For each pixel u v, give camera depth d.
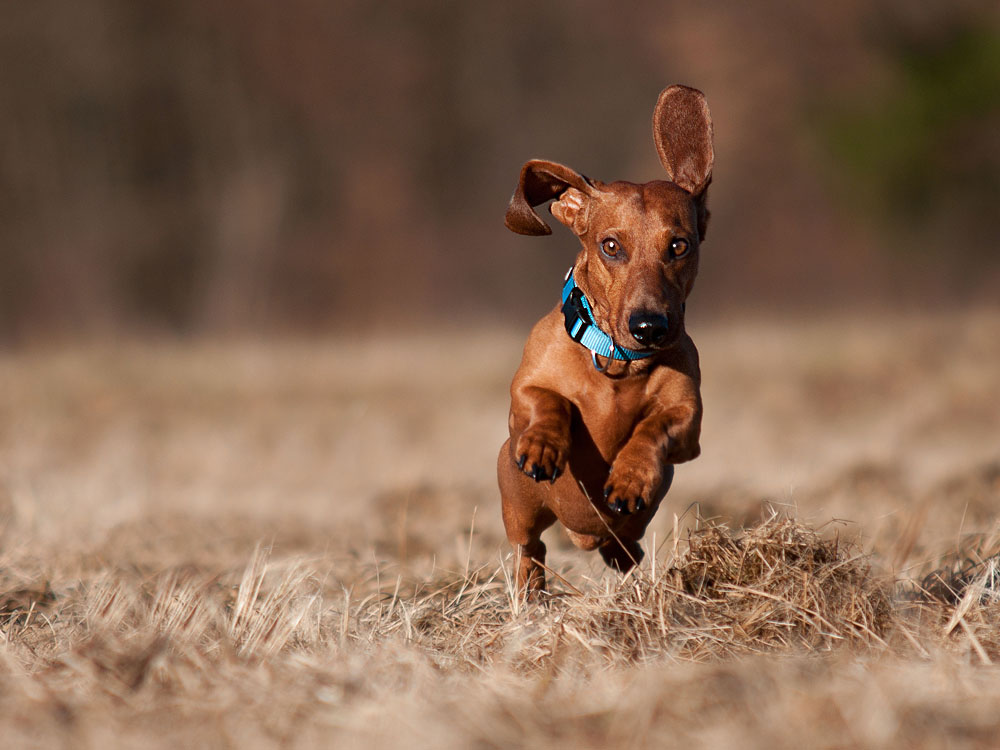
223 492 11.63
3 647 5.38
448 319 44.09
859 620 5.34
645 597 5.50
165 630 5.43
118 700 4.50
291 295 44.62
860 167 38.09
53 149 41.28
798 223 46.97
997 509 8.79
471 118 46.69
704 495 10.22
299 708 4.30
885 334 21.97
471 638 5.56
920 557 7.14
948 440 14.12
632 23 47.00
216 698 4.44
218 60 42.50
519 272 46.56
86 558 7.79
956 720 3.86
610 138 47.22
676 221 5.94
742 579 5.66
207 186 43.09
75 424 16.48
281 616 5.57
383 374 21.08
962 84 36.19
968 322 22.34
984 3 37.28
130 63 41.19
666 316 5.64
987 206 37.91
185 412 17.75
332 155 45.06
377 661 4.95
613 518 6.32
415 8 45.69
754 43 45.06
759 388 18.38
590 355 5.96
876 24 40.12
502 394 18.80
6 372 21.70
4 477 11.70
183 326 43.00
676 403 5.94
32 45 40.28
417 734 3.91
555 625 5.30
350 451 14.27
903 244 39.09
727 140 46.00
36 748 4.01
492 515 10.23
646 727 3.84
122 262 42.47
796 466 11.72
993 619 5.41
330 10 44.12
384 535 9.20
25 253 41.53
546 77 47.22
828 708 3.91
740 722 3.89
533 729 3.96
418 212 46.44
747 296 46.97
